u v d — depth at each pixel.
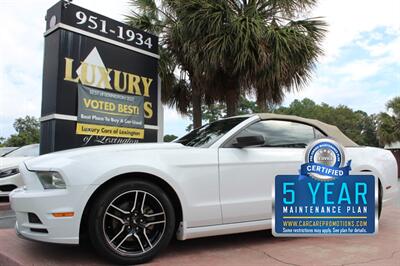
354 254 3.59
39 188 3.25
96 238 3.13
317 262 3.34
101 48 7.42
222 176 3.69
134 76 8.04
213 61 8.93
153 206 3.42
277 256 3.53
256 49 8.91
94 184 3.14
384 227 4.79
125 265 3.24
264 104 9.79
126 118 7.81
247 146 3.73
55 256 3.48
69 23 6.90
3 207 6.88
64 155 3.34
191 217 3.52
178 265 3.28
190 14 9.17
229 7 9.26
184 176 3.52
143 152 3.47
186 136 4.56
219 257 3.51
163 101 12.16
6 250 3.68
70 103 6.85
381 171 4.68
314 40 9.55
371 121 69.38
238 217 3.74
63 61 6.78
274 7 9.80
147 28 11.17
